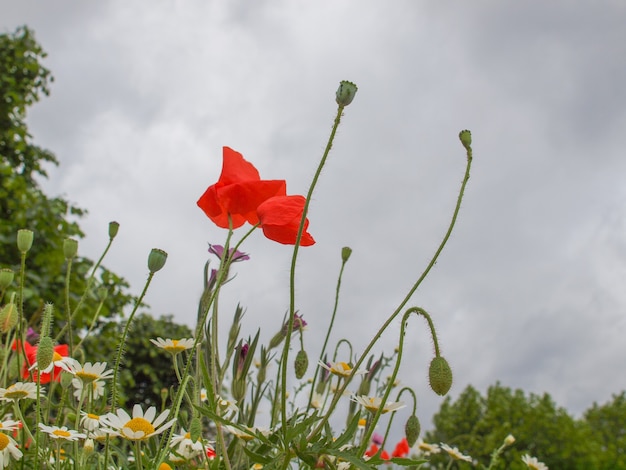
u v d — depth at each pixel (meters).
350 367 0.66
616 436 6.52
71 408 0.60
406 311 0.43
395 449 1.08
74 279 2.09
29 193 2.17
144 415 0.47
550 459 5.23
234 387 0.60
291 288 0.40
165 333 3.38
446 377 0.42
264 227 0.53
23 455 0.50
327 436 0.43
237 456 0.60
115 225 0.64
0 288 0.60
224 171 0.54
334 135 0.43
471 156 0.44
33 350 0.67
